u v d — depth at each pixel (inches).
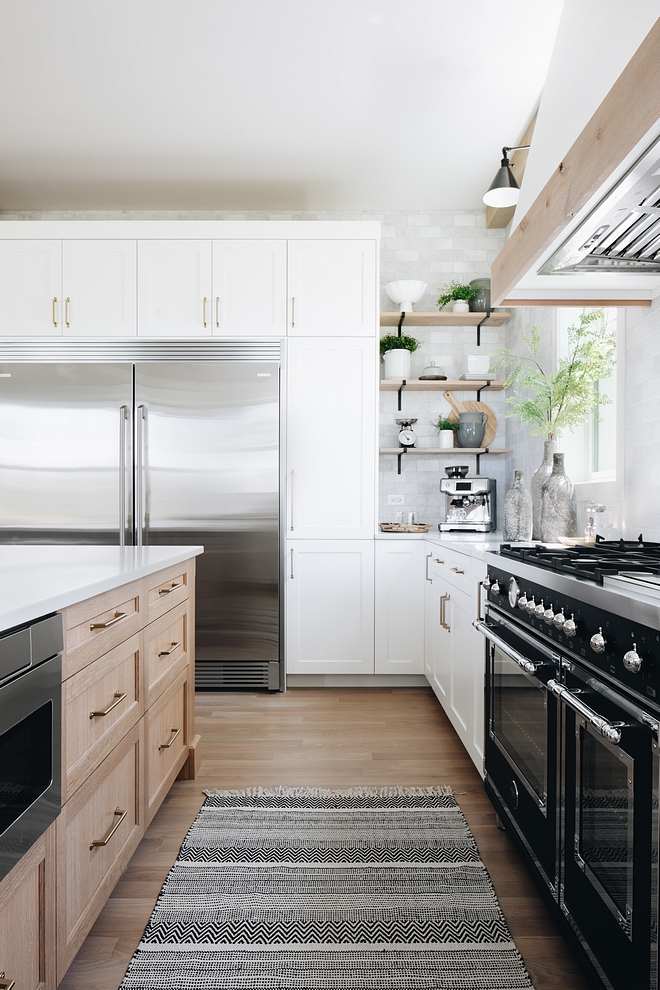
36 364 129.0
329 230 132.9
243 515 128.0
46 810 41.9
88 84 110.7
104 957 53.3
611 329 102.6
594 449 112.6
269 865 66.7
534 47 101.1
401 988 49.9
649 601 37.9
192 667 88.4
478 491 137.9
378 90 112.2
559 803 52.2
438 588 114.7
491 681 73.9
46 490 128.8
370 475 132.5
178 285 133.3
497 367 157.8
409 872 65.4
